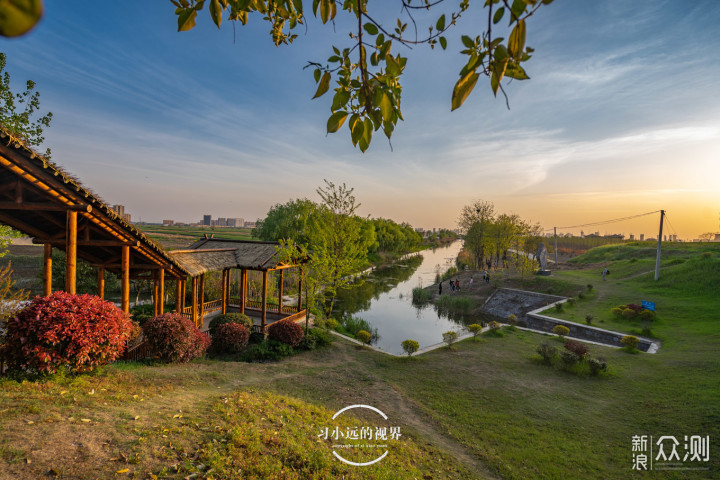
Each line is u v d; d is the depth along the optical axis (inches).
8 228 454.0
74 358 273.4
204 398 296.5
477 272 1566.2
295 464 209.5
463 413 370.9
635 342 550.6
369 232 1991.9
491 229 1566.2
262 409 286.0
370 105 74.9
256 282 1048.8
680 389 401.7
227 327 541.3
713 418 334.0
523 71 54.9
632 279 1046.4
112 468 167.5
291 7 92.4
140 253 446.6
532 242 1708.9
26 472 155.4
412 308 1078.4
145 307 695.7
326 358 539.2
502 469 280.2
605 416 363.3
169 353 418.3
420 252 3890.3
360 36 75.0
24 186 306.0
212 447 201.5
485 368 502.3
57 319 267.4
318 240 755.4
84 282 800.9
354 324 809.5
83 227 369.7
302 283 807.1
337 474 213.6
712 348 510.3
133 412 230.2
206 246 767.7
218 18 74.8
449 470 268.5
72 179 303.0
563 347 596.1
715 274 832.9
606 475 275.6
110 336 288.0
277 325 579.8
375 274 1852.9
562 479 270.4
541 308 881.5
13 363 260.1
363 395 402.3
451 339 596.4
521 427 343.9
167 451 188.9
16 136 262.5
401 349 685.9
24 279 1069.1
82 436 188.1
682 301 759.1
